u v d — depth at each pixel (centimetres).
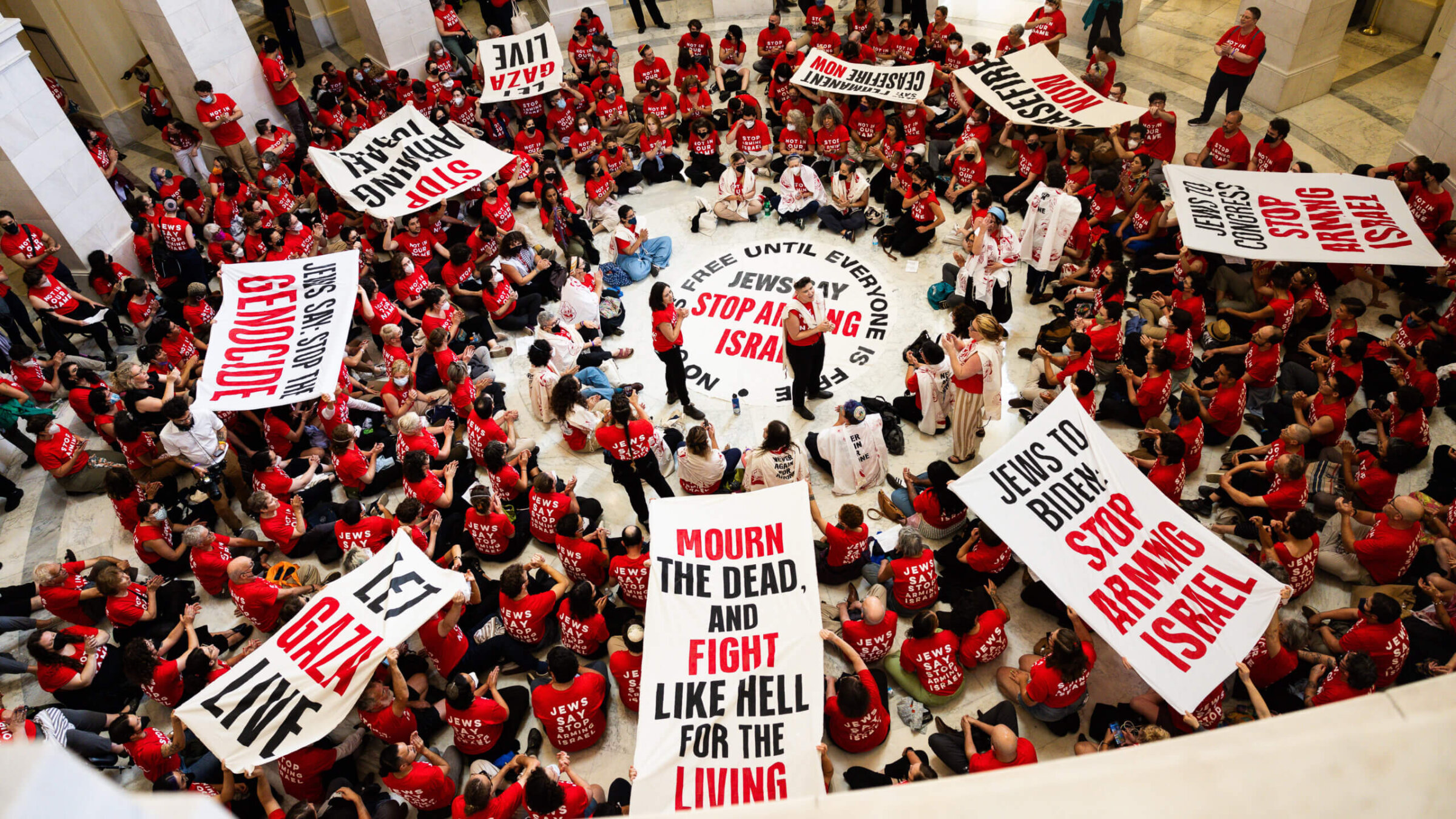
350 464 959
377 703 722
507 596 798
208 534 886
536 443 1070
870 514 942
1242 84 1295
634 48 1834
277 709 702
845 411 939
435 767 704
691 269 1291
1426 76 1421
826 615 846
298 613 747
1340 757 127
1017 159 1347
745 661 688
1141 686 763
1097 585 709
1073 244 1146
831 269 1268
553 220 1283
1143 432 937
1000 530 748
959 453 974
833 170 1402
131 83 1684
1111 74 1362
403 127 1340
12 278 1355
